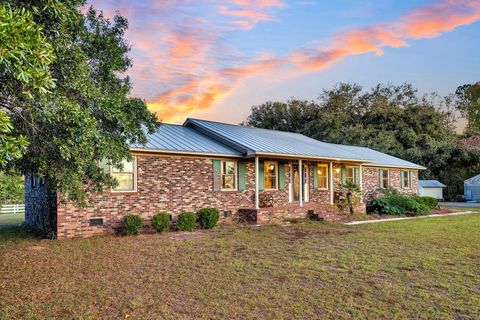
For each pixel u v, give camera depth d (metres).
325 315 5.00
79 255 8.90
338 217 17.80
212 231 13.29
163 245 10.23
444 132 40.56
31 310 5.19
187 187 14.45
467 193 35.16
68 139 5.01
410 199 21.31
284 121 50.25
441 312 5.10
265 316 4.97
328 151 19.88
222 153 15.13
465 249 9.70
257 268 7.59
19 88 4.44
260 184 17.31
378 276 6.98
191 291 6.05
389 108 41.19
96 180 6.80
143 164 13.32
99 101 5.60
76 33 5.80
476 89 53.91
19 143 3.66
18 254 9.09
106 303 5.48
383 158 26.33
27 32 3.52
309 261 8.23
